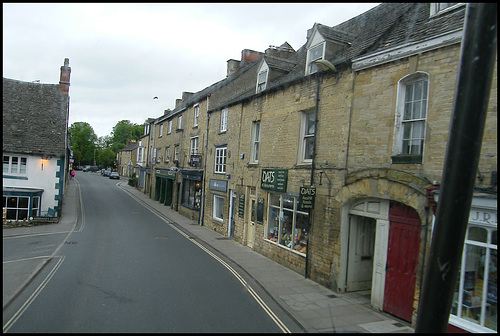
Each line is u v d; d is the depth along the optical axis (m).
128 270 9.53
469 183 3.64
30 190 17.97
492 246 5.45
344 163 8.52
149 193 34.41
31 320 6.03
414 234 6.81
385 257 7.40
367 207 8.01
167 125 30.36
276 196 11.93
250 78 18.34
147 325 5.98
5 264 9.85
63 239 13.90
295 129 10.84
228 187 16.11
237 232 14.73
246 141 14.38
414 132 7.00
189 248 13.22
